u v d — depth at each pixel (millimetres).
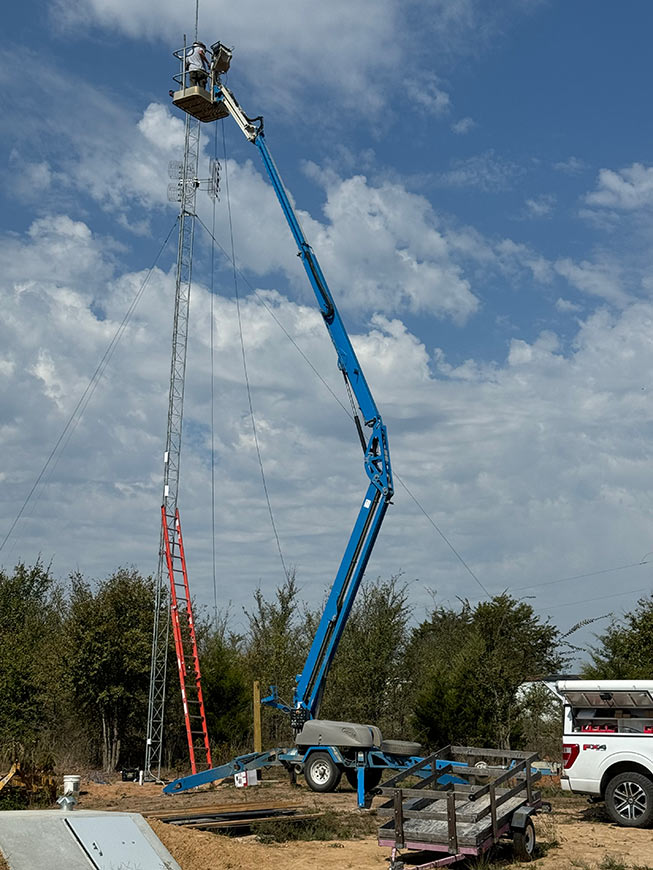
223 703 32500
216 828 14742
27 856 8289
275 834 14359
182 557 28781
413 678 33219
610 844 13562
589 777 15305
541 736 29125
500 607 30781
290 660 35031
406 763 20234
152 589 31719
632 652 26344
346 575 21719
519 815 12383
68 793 10367
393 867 11469
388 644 33000
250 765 21531
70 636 30406
